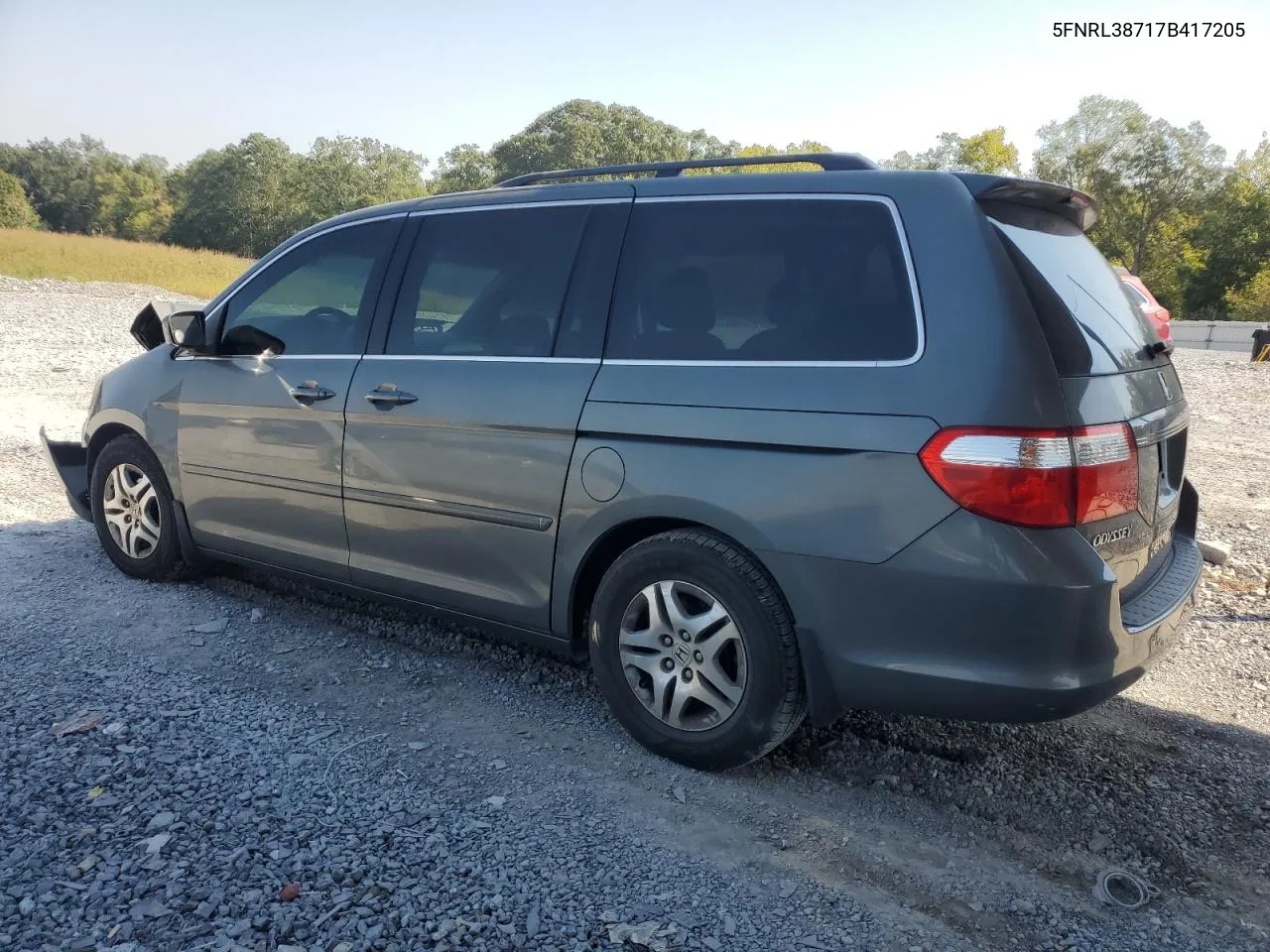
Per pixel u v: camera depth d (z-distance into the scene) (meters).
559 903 2.47
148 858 2.56
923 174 2.94
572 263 3.46
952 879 2.66
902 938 2.41
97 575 4.95
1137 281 12.99
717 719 3.09
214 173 92.44
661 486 3.04
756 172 3.27
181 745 3.20
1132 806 3.07
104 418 4.86
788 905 2.52
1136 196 62.62
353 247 4.15
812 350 2.89
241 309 4.46
